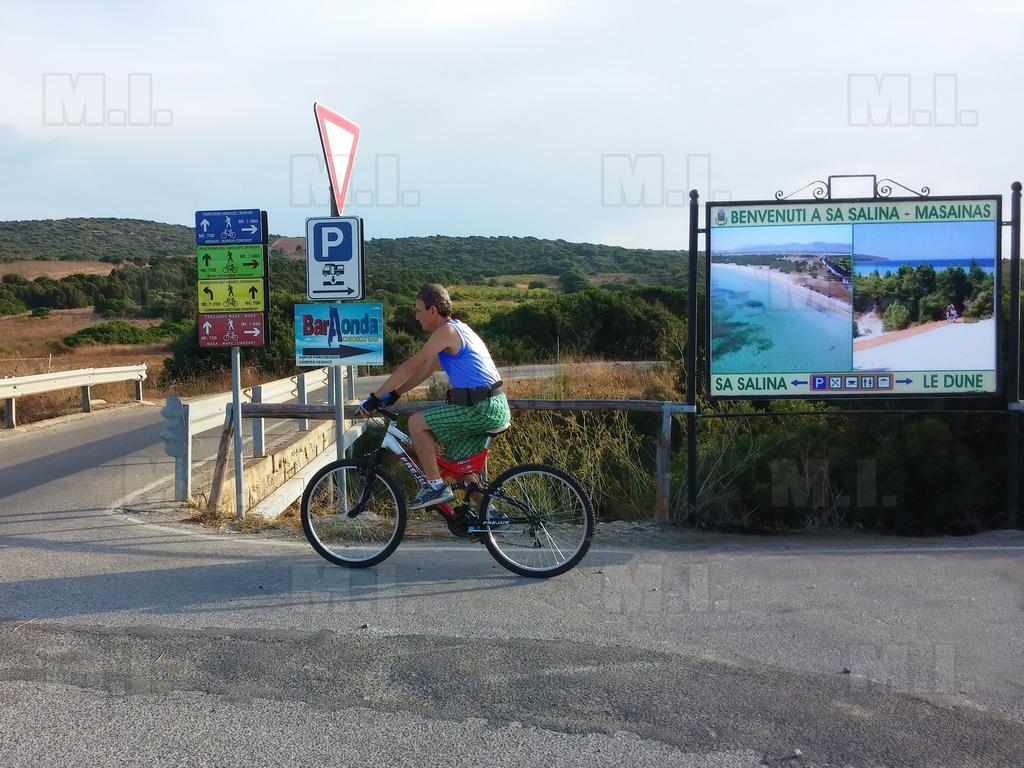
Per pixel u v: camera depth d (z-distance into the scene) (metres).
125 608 5.09
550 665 4.25
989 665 4.27
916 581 5.57
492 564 5.99
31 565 6.03
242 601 5.21
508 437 9.38
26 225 84.50
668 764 3.38
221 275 7.30
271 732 3.63
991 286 7.11
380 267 53.38
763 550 6.41
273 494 9.13
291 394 11.45
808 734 3.61
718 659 4.33
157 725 3.69
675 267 60.84
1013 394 7.18
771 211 7.15
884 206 7.11
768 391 7.24
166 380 23.69
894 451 7.81
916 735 3.61
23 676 4.17
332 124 7.16
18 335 44.38
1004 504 7.65
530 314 29.84
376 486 6.14
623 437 9.37
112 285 57.75
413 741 3.55
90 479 9.58
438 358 5.71
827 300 7.17
